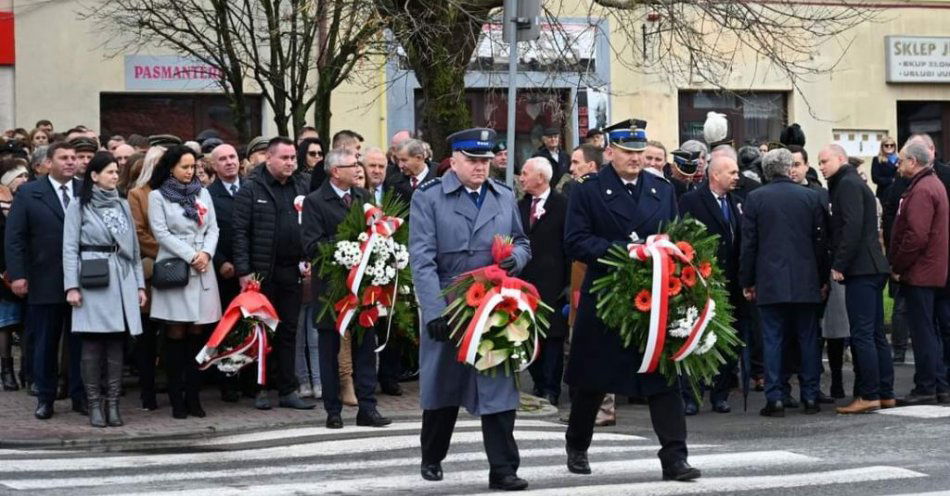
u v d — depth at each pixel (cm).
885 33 2677
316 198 1196
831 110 2647
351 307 1162
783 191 1262
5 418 1270
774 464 990
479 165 908
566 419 1262
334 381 1192
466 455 1052
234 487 918
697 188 1337
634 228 920
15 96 2311
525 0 1305
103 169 1218
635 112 2500
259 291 1270
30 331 1399
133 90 2339
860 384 1298
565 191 1452
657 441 1131
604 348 910
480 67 2117
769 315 1274
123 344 1259
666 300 884
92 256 1207
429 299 895
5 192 1440
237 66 1812
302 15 1747
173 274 1233
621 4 1758
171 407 1302
